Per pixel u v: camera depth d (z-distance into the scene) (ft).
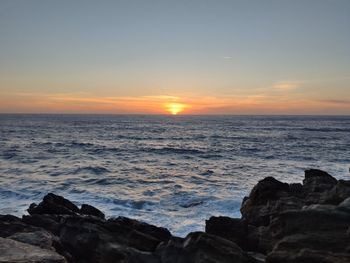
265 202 51.96
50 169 114.73
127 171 113.91
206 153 165.78
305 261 27.22
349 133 310.04
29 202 73.87
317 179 55.26
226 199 75.56
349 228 28.68
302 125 496.64
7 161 131.64
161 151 173.88
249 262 29.58
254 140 241.14
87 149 178.19
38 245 37.55
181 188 88.28
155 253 32.73
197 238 30.94
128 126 467.52
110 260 35.40
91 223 40.14
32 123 515.91
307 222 31.22
